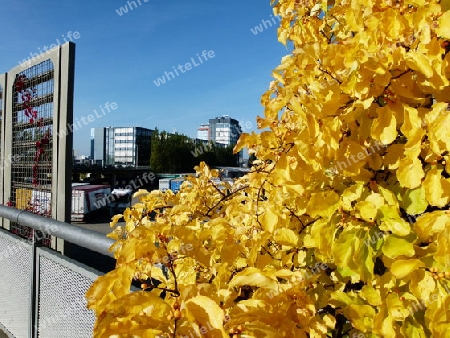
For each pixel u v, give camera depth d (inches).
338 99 41.2
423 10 38.6
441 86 37.8
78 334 75.3
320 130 40.9
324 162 43.3
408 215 46.8
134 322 29.7
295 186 46.9
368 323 41.0
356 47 43.4
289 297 37.9
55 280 83.9
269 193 59.6
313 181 49.6
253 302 32.6
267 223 47.4
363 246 39.6
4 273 111.8
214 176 81.6
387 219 38.7
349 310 41.9
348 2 54.9
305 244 44.4
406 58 37.7
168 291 36.5
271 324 32.4
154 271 49.3
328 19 62.8
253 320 31.3
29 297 97.1
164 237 37.6
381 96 44.6
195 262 58.4
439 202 36.7
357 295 46.0
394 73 40.8
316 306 46.9
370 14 43.3
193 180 79.0
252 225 55.7
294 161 45.1
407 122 39.0
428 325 36.8
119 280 33.5
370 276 39.0
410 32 40.6
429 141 37.9
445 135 35.6
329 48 43.3
